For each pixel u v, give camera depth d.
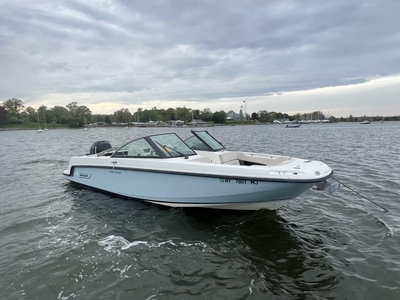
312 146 20.41
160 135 6.36
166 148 6.11
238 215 5.39
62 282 3.41
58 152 18.53
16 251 4.17
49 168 11.31
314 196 6.76
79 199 6.55
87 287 3.32
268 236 4.64
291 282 3.44
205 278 3.49
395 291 3.23
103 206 6.04
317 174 4.64
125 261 3.87
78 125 121.44
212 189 5.14
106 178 6.59
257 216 5.35
